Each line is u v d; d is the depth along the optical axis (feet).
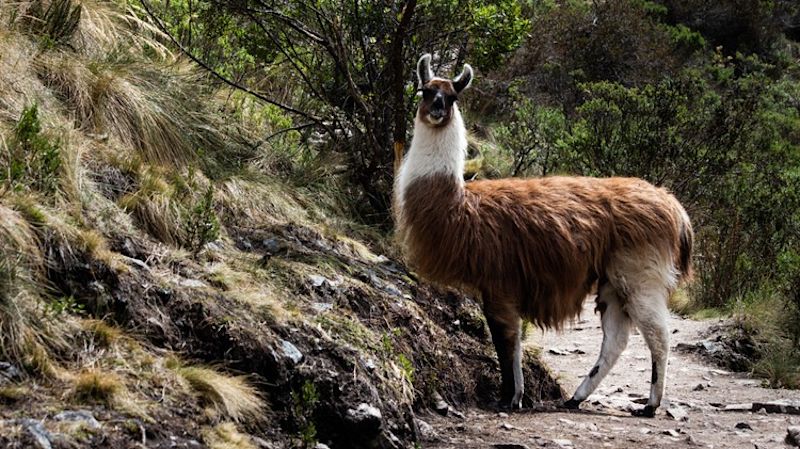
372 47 33.37
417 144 22.82
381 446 17.79
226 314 18.43
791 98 80.69
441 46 35.14
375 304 23.54
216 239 22.18
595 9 69.62
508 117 53.57
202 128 29.19
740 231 41.63
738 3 93.71
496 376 24.90
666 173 43.57
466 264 22.62
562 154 44.50
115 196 22.08
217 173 27.58
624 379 29.30
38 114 21.95
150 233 21.61
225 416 16.14
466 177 40.57
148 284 18.19
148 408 15.23
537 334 34.32
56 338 15.79
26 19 26.55
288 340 18.67
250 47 34.17
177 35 34.30
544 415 23.00
